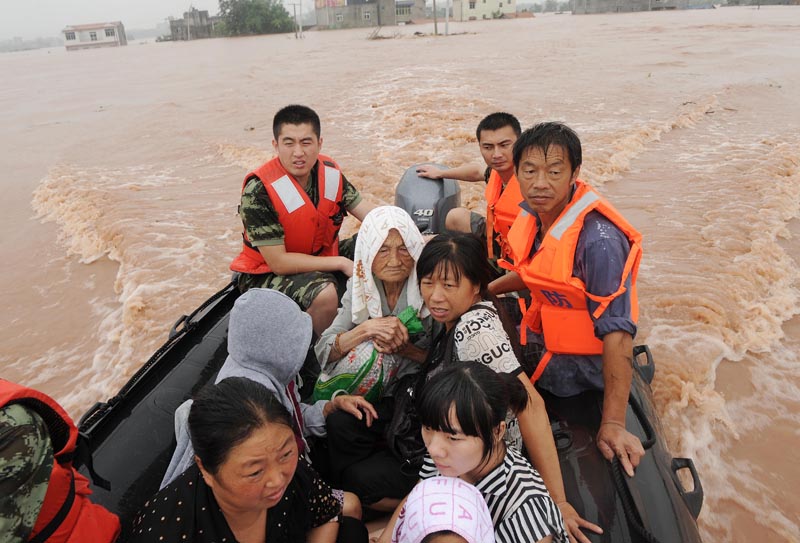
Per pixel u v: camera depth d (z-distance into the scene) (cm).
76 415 465
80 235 808
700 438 394
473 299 210
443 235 207
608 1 8919
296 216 329
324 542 189
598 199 220
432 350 222
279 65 2983
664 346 481
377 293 239
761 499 346
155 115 1686
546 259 226
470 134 1130
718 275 574
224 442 137
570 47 3009
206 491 159
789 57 2141
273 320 205
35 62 6172
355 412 221
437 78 2012
